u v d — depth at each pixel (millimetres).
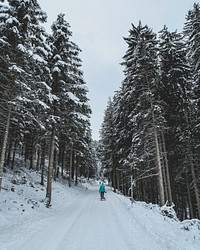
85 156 38969
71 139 29516
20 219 11016
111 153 35406
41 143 28469
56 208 15484
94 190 37000
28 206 13672
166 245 6887
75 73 20219
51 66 17469
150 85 19172
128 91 20578
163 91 20156
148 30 20078
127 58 21234
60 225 9609
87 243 6977
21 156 38406
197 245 7762
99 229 8742
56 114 17922
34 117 15875
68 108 18984
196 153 18297
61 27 18359
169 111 19844
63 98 17656
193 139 18266
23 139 26062
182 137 18156
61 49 18266
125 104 22203
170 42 20391
